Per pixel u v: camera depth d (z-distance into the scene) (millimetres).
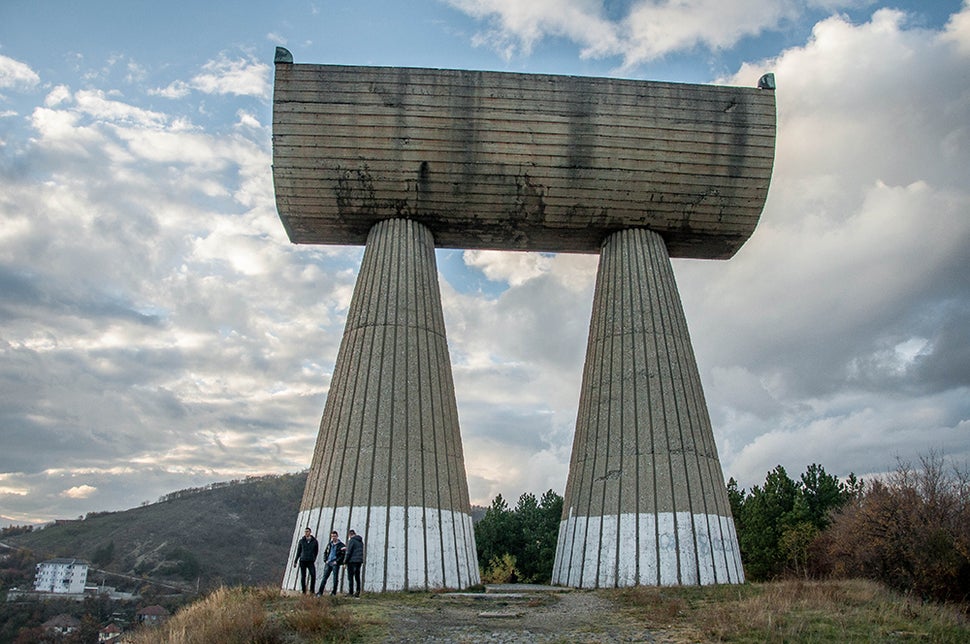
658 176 20875
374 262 20688
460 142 20297
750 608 13234
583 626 12500
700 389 20641
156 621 13953
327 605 13641
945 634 12164
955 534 18609
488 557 39844
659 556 18000
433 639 11445
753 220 21719
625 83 20953
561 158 20516
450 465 19094
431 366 19797
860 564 19969
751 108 21234
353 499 17703
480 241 22625
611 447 19562
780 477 41000
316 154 20219
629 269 21266
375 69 20391
